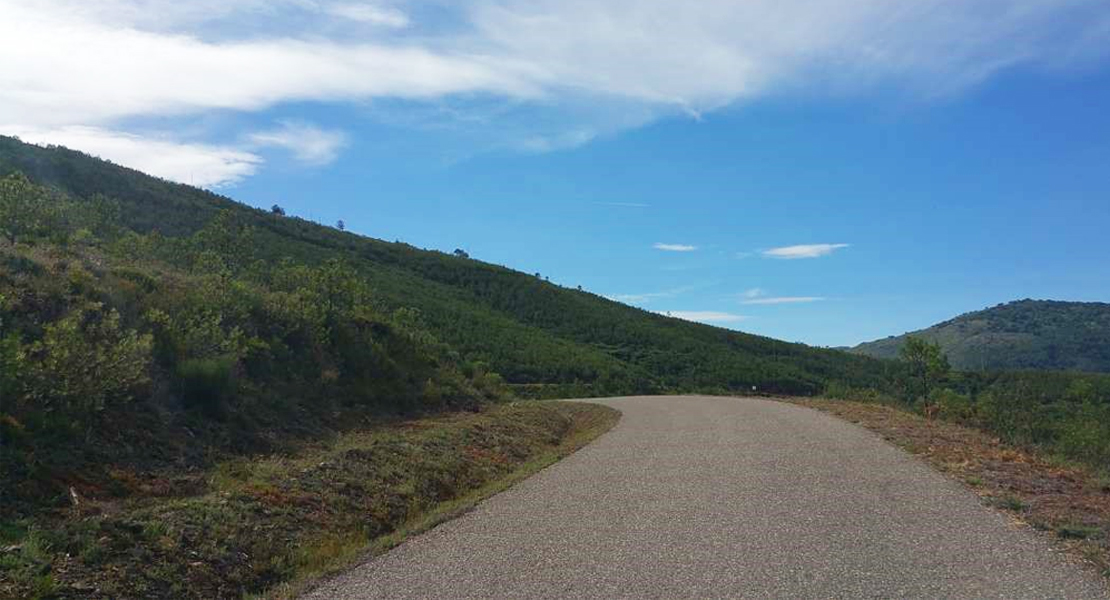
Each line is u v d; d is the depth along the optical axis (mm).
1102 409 20578
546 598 6523
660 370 57812
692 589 6586
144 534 7543
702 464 13602
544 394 42156
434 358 26547
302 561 8234
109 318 12500
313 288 23812
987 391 26344
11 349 9773
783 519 9062
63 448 9648
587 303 75625
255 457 12164
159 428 11812
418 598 6699
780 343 76250
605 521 9461
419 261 71062
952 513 9039
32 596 5953
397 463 13008
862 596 6207
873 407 24328
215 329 15695
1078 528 8023
